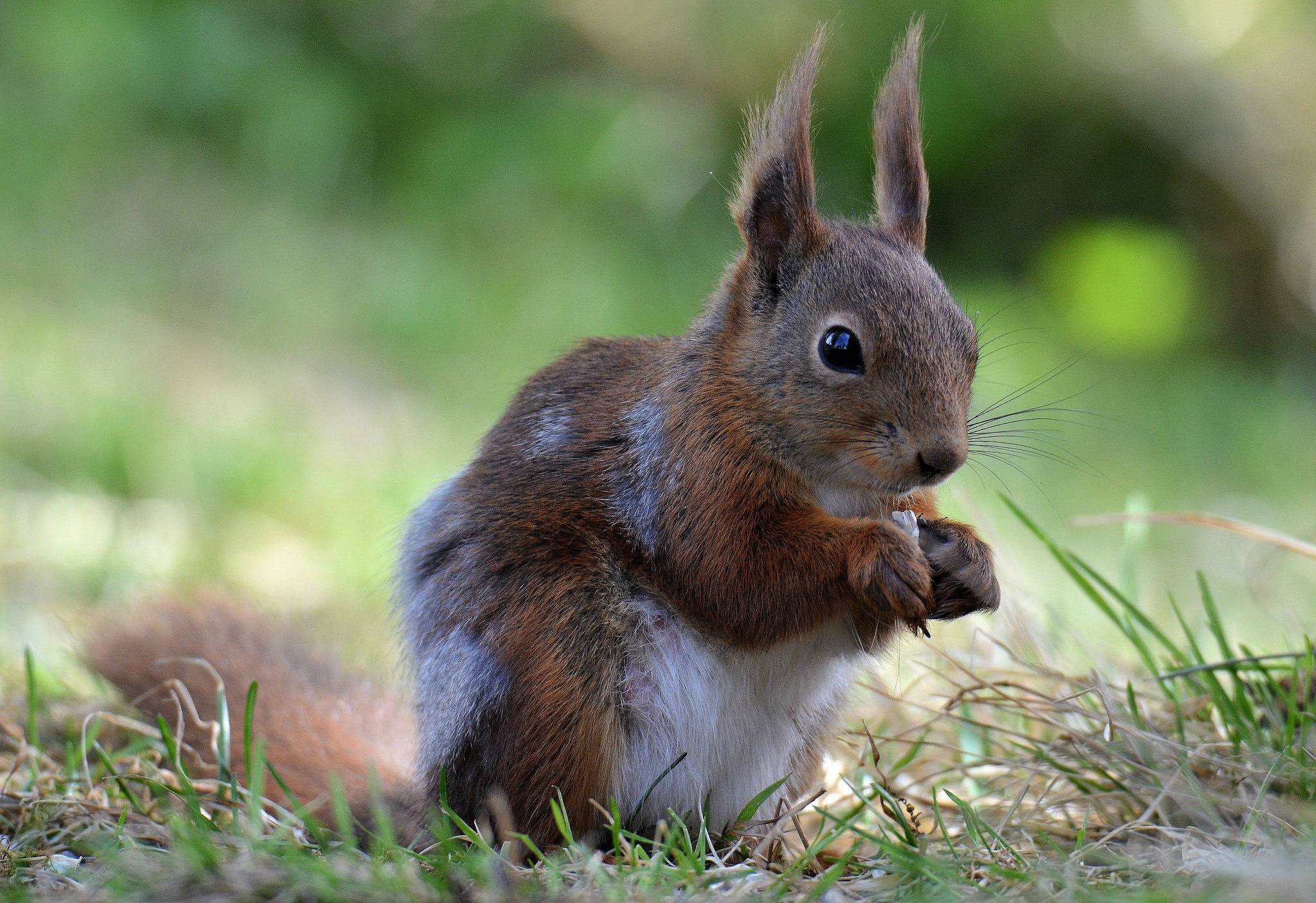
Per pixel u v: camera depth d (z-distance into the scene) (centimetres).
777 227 758
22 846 686
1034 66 2381
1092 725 807
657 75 2392
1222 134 2417
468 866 600
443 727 740
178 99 2080
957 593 741
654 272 2116
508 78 2322
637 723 743
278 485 1446
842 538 706
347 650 1112
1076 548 1553
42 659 1037
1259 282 2394
